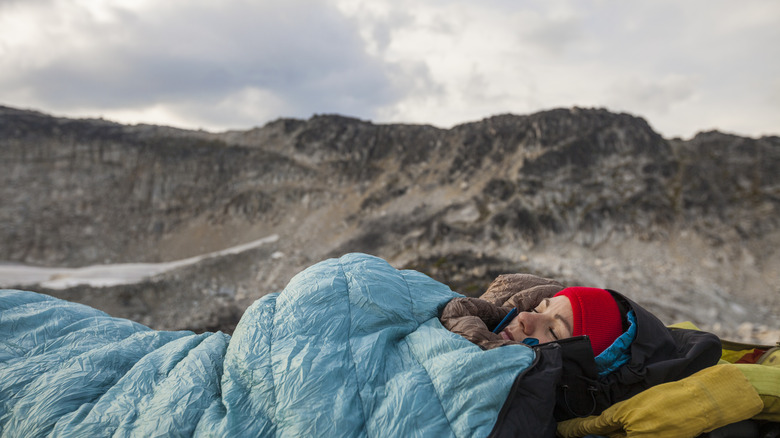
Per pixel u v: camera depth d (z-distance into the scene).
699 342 1.92
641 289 17.89
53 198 29.67
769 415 1.79
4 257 26.11
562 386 1.88
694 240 21.16
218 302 21.06
